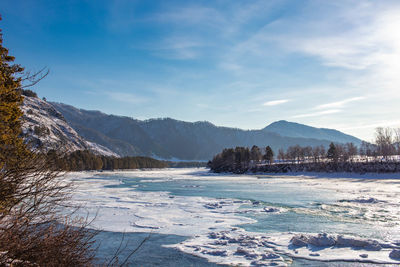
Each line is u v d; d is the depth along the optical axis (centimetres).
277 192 4544
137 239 1789
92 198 3675
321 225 2120
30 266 532
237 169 14112
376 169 8431
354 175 8344
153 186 6084
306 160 14625
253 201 3450
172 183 7156
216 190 5031
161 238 1812
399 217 2398
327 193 4300
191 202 3319
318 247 1570
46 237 561
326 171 9906
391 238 1747
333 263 1347
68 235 606
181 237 1833
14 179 529
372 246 1526
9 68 745
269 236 1808
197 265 1357
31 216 549
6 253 507
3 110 604
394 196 3800
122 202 3297
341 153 11488
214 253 1508
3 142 516
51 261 555
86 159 13125
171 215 2527
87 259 645
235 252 1518
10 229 523
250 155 15450
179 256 1479
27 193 538
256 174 12238
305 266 1314
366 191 4544
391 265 1311
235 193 4450
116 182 7500
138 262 1391
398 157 10256
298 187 5494
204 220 2323
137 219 2352
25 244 538
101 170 15838
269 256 1422
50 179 563
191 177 10888
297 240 1620
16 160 521
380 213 2583
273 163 14638
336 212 2655
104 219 2328
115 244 1688
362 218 2366
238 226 2117
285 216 2473
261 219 2356
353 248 1539
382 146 10581
